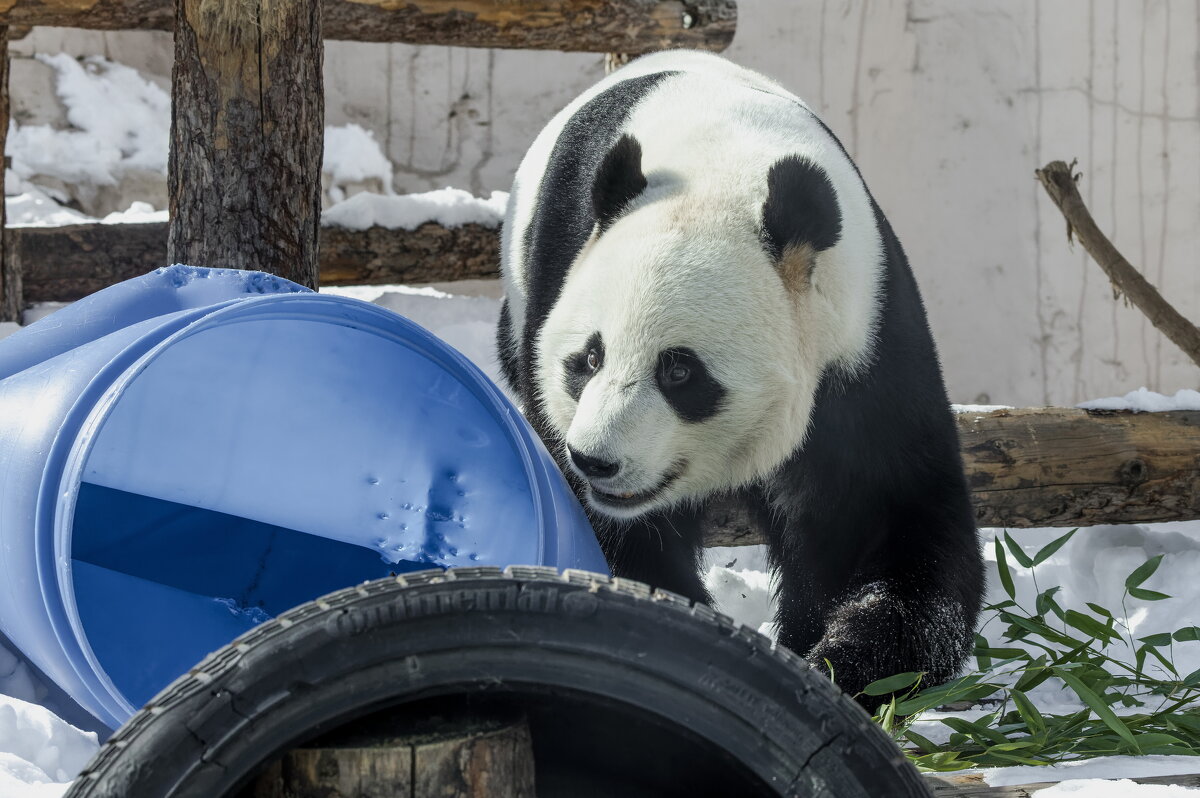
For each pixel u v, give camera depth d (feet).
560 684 6.07
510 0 24.77
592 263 12.67
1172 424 19.94
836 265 13.02
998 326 47.96
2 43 24.02
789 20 47.11
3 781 9.00
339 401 14.58
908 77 47.65
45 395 11.96
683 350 12.06
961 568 14.14
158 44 45.06
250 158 18.25
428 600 5.99
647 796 6.58
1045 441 19.48
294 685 5.78
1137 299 26.50
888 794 6.17
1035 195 47.78
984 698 15.02
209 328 13.30
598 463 11.98
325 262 26.25
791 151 13.44
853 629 13.69
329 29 23.97
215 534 14.38
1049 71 47.67
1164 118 48.14
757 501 16.30
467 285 42.29
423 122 46.62
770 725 6.11
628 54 26.61
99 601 12.88
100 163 40.88
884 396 13.70
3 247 24.32
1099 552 20.35
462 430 14.43
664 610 6.15
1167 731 12.01
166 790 5.64
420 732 6.06
